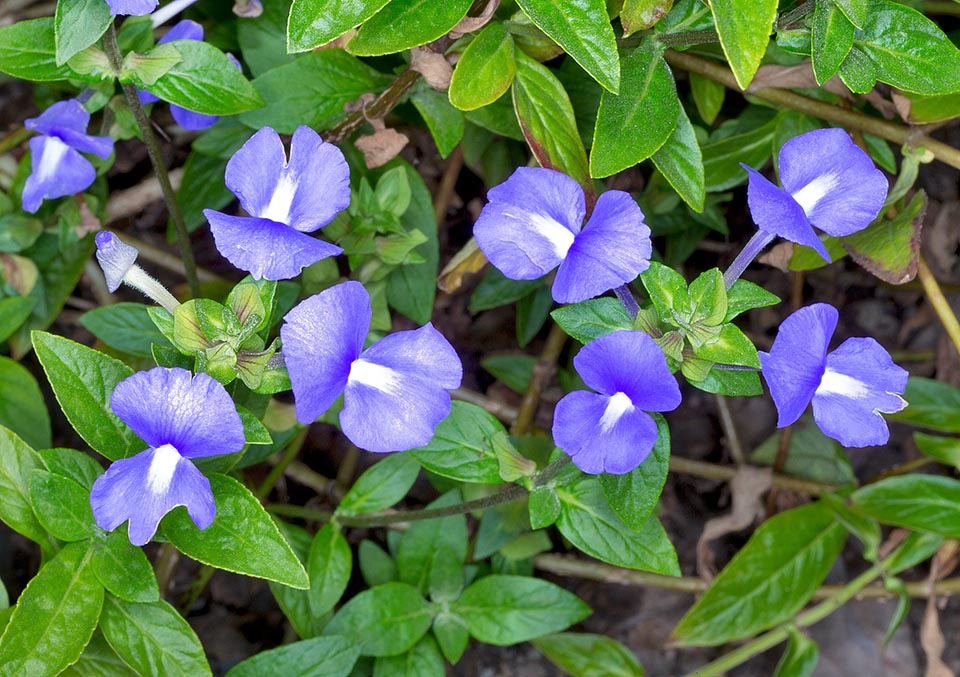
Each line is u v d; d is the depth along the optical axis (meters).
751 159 0.54
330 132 0.52
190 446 0.42
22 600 0.45
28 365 0.59
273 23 0.54
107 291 0.59
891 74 0.47
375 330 0.54
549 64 0.56
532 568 0.58
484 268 0.60
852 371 0.43
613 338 0.41
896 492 0.56
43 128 0.50
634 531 0.46
